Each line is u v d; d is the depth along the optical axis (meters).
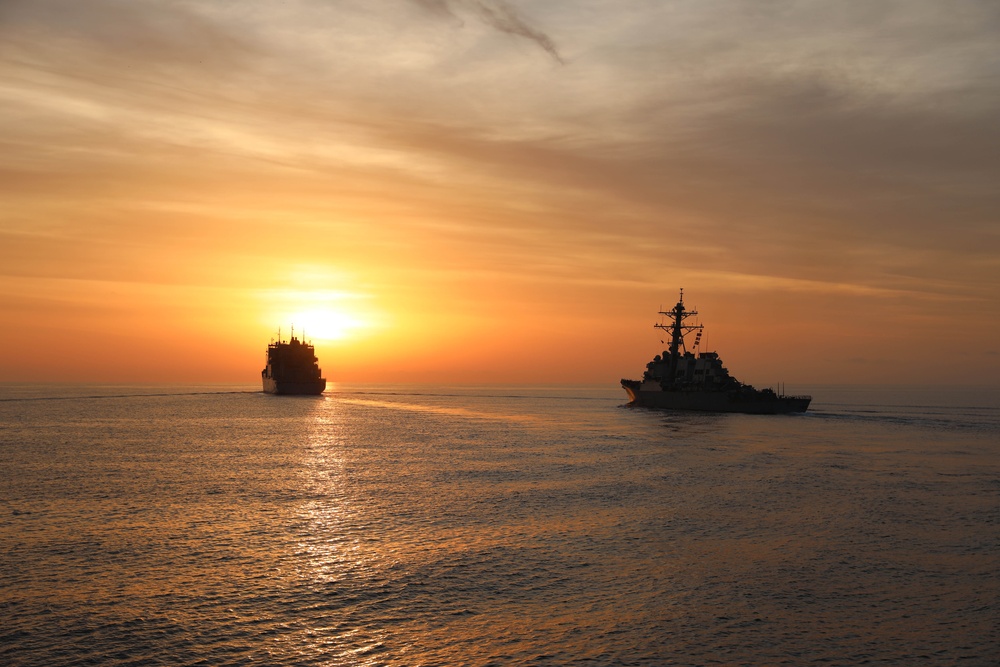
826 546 42.25
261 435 108.56
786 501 55.28
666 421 133.50
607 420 141.88
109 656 27.17
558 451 88.44
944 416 157.62
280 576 36.19
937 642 29.06
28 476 65.81
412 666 26.77
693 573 37.12
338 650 27.97
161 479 64.81
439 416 157.00
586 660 27.33
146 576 35.97
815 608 32.47
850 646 28.67
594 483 63.53
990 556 40.44
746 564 38.72
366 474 68.81
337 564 38.25
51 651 27.52
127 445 93.12
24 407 178.38
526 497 56.75
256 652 27.73
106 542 42.06
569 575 36.69
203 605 32.22
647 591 34.44
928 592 34.59
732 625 30.55
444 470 71.69
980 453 86.00
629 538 43.88
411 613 31.58
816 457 81.69
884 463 76.69
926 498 56.66
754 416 142.75
